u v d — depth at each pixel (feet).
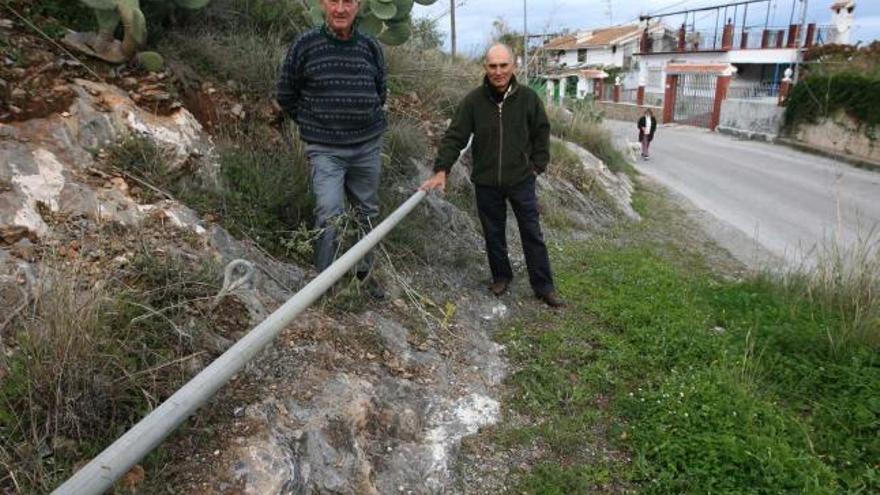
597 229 24.95
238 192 12.39
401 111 21.80
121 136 11.21
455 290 14.93
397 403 10.01
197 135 12.84
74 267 8.16
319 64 10.85
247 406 8.11
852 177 48.67
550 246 20.72
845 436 11.19
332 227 11.15
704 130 99.76
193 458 7.18
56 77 11.25
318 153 11.30
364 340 10.88
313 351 9.80
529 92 14.44
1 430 6.55
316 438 8.25
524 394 11.71
